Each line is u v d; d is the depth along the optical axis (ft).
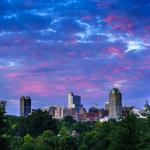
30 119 653.71
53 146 412.36
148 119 189.98
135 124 191.42
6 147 179.83
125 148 188.44
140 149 187.52
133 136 189.06
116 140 190.60
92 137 352.08
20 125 644.69
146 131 191.42
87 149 351.05
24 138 431.02
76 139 423.64
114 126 202.69
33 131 637.71
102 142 291.38
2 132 179.11
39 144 366.02
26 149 341.21
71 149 412.77
